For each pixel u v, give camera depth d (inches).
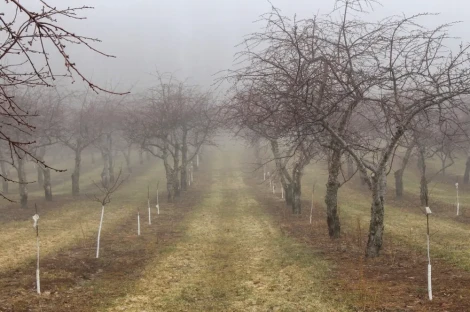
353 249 539.2
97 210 1029.8
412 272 416.8
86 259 525.0
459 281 373.1
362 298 343.0
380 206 476.1
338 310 322.7
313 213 904.9
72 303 358.6
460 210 903.1
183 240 658.8
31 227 792.3
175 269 477.7
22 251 580.4
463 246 545.0
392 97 439.8
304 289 383.2
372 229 481.7
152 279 436.1
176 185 1237.1
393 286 370.9
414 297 337.7
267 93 436.1
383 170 472.1
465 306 304.3
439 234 649.0
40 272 453.4
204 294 386.3
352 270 434.0
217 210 1007.0
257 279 428.8
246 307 347.3
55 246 617.3
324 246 568.1
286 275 436.5
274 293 379.2
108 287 407.5
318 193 1269.7
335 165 605.0
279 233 693.9
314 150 709.9
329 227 618.8
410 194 1150.3
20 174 1026.7
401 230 688.4
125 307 350.6
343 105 522.0
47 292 385.1
